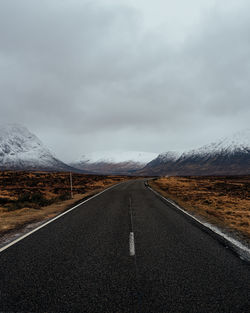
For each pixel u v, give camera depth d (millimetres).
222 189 30344
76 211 10789
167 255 4602
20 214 10328
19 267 3996
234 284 3320
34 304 2795
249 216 9977
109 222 8062
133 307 2719
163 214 9766
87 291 3119
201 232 6609
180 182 47844
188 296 2973
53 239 5898
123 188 27750
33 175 61781
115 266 4016
